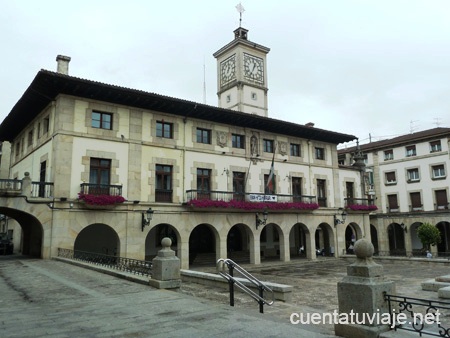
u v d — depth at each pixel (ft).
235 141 87.92
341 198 106.83
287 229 91.66
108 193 66.90
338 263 89.15
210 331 19.57
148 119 74.13
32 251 75.66
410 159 132.26
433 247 118.73
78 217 63.46
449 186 121.29
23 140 87.81
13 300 27.84
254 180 88.48
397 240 137.18
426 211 124.88
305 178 98.94
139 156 71.61
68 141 64.18
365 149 144.77
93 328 20.10
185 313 23.57
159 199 73.61
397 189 135.03
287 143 96.99
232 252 92.48
